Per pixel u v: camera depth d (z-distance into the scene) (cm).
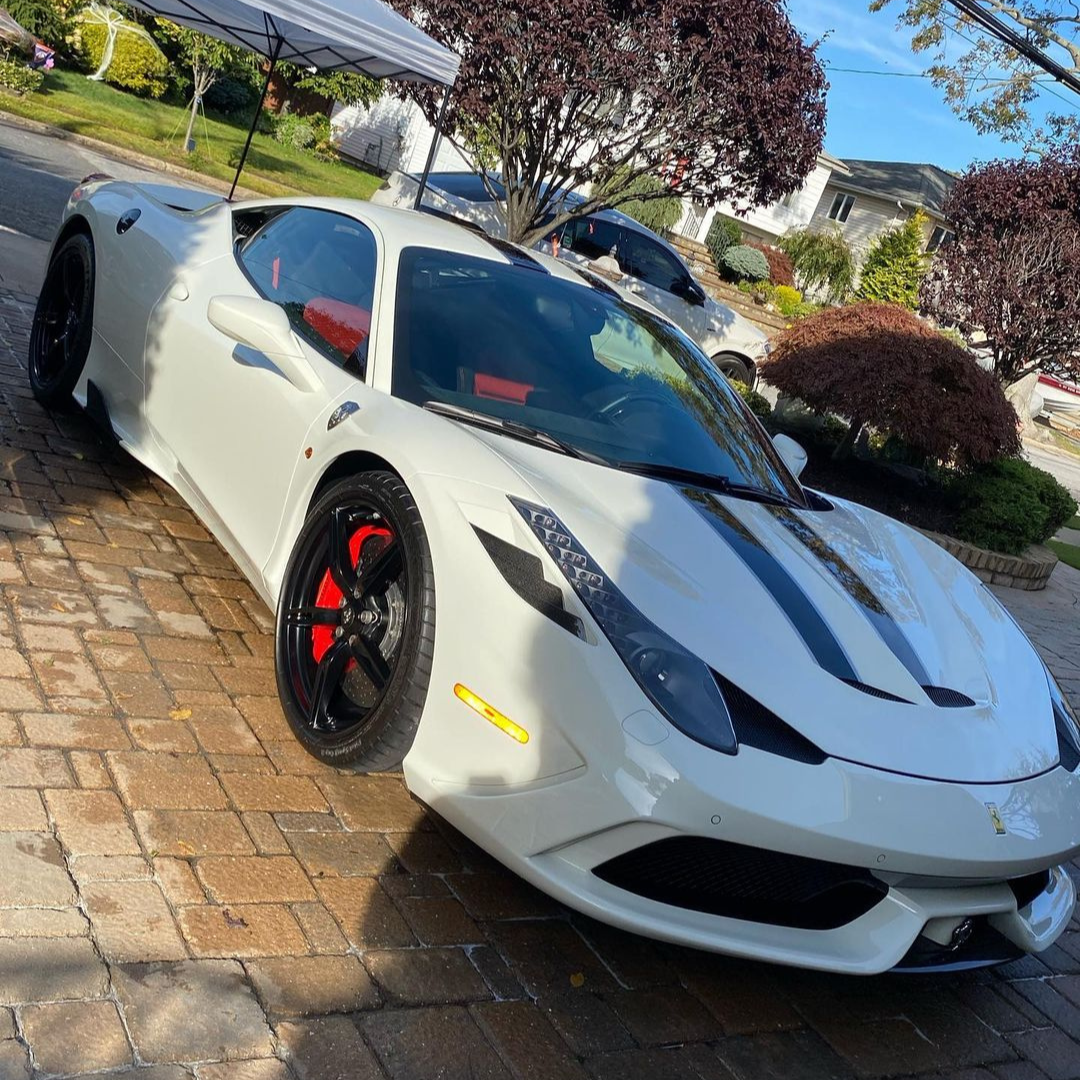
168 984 192
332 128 2802
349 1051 193
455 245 357
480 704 229
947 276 1226
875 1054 244
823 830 217
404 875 246
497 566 234
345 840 250
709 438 344
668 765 214
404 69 724
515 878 259
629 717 217
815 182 3325
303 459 298
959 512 909
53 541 343
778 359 916
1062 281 1132
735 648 238
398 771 268
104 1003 184
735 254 2528
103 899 206
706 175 929
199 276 381
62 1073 169
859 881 231
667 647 228
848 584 288
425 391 296
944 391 855
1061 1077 259
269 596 304
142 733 261
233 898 219
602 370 341
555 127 913
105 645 294
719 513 296
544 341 336
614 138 917
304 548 284
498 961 230
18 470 386
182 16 796
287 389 317
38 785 230
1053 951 317
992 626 316
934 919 242
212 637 320
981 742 253
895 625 279
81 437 438
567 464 285
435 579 241
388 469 272
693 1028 232
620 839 218
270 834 243
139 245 411
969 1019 271
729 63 854
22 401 456
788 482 362
